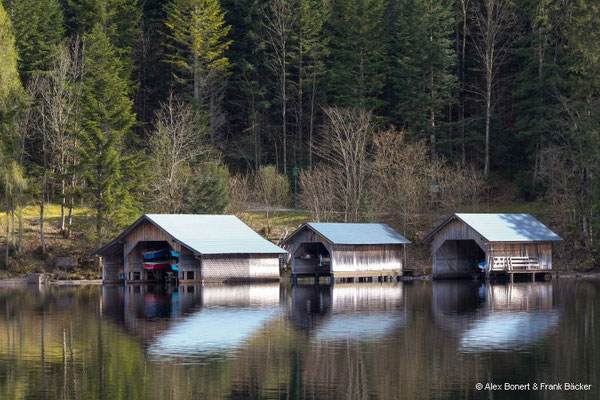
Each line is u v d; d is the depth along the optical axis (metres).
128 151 77.25
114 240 59.44
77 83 76.31
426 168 75.38
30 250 67.00
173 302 43.12
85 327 32.81
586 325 32.69
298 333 30.84
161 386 22.03
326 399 20.69
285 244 63.28
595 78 64.75
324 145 81.69
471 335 30.20
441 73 81.88
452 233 61.59
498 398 20.83
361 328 32.12
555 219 70.62
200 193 70.94
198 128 81.88
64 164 69.88
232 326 32.81
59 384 22.33
